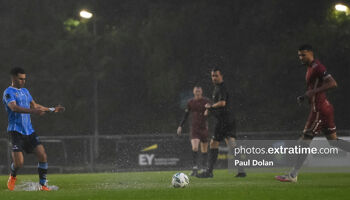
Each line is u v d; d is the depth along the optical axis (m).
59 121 95.38
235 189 19.33
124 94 97.31
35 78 96.38
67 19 99.44
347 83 84.44
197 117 35.25
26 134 23.98
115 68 94.88
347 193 17.41
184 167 50.31
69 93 96.00
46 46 97.56
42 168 24.16
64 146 61.09
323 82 22.89
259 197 16.44
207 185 22.84
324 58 83.56
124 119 96.88
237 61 92.50
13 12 98.50
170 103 94.06
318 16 88.31
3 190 23.84
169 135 52.06
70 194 18.25
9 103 23.25
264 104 89.25
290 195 16.88
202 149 35.69
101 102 95.19
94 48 80.94
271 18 89.25
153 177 32.50
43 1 98.00
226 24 92.62
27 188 25.45
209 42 93.19
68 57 94.88
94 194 18.02
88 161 59.31
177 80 91.19
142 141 51.34
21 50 96.69
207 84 92.50
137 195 17.50
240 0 92.31
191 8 92.31
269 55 86.88
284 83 88.19
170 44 92.81
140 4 100.25
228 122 30.22
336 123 84.81
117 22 101.38
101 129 96.06
